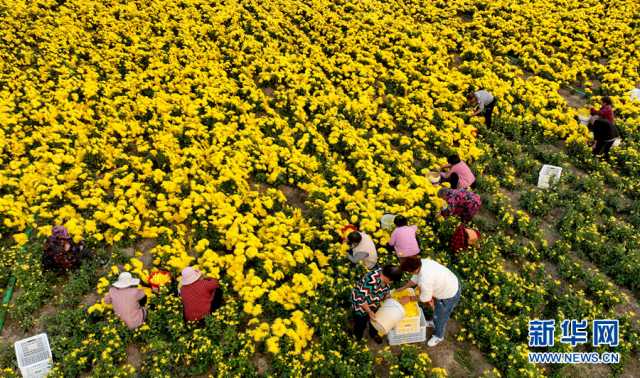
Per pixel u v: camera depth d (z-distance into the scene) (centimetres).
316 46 1772
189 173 1162
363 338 867
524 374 796
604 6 2219
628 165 1309
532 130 1460
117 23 1781
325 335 844
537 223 1132
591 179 1251
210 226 1059
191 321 847
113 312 859
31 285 906
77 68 1521
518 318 891
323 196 1153
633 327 927
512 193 1259
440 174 1218
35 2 1848
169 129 1301
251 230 1023
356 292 803
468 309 916
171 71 1535
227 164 1188
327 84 1584
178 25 1814
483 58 1788
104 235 1009
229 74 1628
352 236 929
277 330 809
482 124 1459
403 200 1152
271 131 1373
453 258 1036
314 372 809
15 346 783
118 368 794
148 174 1159
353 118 1457
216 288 873
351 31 1895
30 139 1227
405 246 945
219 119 1373
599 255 1060
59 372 768
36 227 1007
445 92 1562
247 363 801
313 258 1006
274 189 1152
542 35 1934
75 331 835
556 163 1342
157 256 991
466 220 1084
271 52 1698
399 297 846
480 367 850
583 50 1852
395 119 1502
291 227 1045
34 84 1434
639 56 1820
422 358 809
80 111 1338
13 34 1658
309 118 1467
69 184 1118
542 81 1655
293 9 2017
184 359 809
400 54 1798
